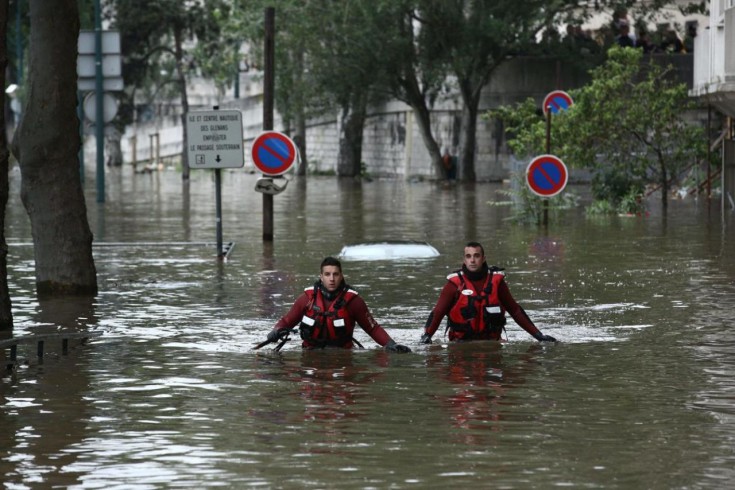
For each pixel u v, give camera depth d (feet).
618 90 184.65
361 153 357.41
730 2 147.13
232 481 39.81
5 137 73.00
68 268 87.04
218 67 364.79
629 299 82.38
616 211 169.17
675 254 111.96
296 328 70.44
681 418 47.85
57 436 45.78
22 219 162.61
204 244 125.90
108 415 49.16
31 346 65.77
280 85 311.68
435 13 282.15
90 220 163.02
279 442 44.50
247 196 227.61
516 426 46.60
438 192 244.01
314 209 186.60
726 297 83.30
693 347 63.93
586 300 81.97
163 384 55.21
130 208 190.39
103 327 72.64
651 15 279.49
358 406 50.26
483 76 293.84
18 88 351.46
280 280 95.30
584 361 59.98
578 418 47.85
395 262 105.81
